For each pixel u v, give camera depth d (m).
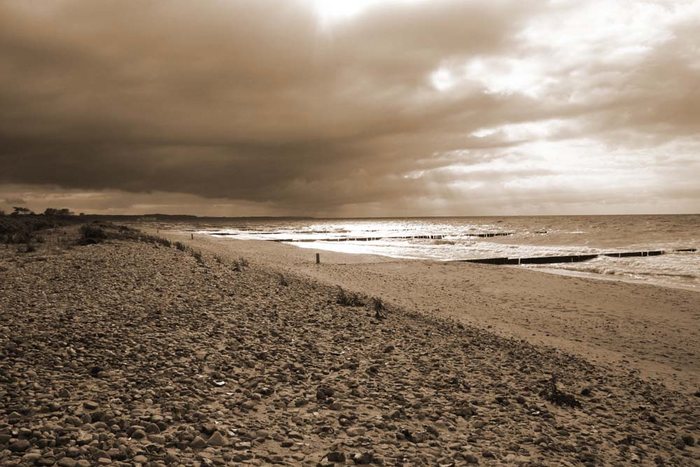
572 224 179.75
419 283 31.38
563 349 15.45
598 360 14.36
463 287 30.20
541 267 45.09
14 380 7.00
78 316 11.47
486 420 7.79
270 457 5.57
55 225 60.41
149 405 6.65
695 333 18.94
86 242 34.12
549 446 6.99
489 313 21.94
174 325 11.49
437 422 7.42
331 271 36.31
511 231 139.25
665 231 112.31
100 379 7.52
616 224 162.62
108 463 4.86
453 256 55.41
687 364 14.88
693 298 26.41
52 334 9.66
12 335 9.34
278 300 16.75
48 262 22.22
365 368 9.85
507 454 6.54
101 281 17.23
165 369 8.27
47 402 6.31
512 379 10.52
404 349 11.95
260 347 10.50
